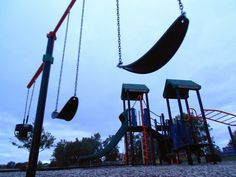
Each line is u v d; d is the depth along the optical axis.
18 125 6.15
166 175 4.20
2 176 5.87
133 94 13.88
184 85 11.09
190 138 10.12
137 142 21.11
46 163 27.34
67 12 4.90
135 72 3.28
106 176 4.56
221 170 4.77
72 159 27.22
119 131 12.13
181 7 2.46
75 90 4.54
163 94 12.39
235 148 14.15
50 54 4.36
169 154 11.73
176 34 2.51
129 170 6.10
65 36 5.19
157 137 12.48
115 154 28.81
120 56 3.56
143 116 12.59
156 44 2.58
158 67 3.07
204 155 10.19
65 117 4.87
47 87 4.07
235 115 12.09
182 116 10.23
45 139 19.25
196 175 4.02
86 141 30.08
